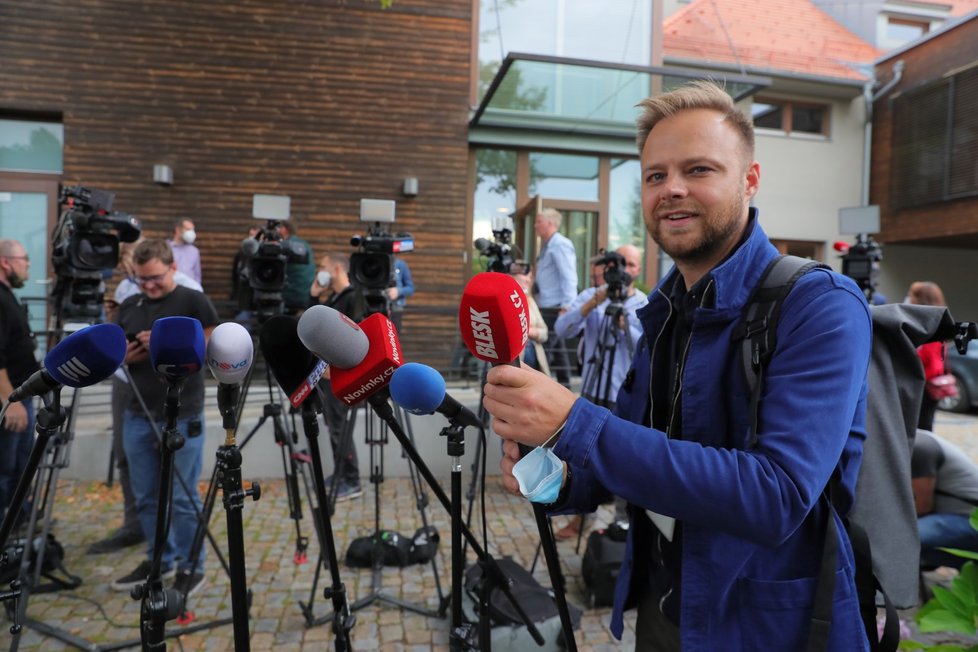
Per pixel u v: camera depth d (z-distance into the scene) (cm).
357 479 468
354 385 126
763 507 85
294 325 144
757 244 116
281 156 751
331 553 158
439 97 787
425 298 782
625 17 822
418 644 280
